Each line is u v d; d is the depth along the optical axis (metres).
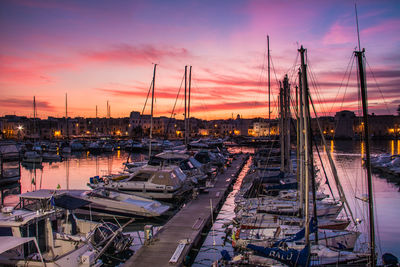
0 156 31.86
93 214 18.28
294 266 10.84
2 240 10.34
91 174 39.88
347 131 130.50
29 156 51.69
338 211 17.39
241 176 36.88
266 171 30.50
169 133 141.62
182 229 15.53
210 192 24.67
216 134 154.25
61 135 132.38
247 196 22.83
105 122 144.88
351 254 11.71
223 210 21.73
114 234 13.76
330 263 11.32
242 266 11.67
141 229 17.80
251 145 88.69
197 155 37.78
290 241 12.58
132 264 11.73
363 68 10.79
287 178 26.38
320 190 26.39
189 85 47.06
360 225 18.11
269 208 17.67
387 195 26.39
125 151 78.62
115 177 25.64
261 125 136.25
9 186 31.89
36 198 13.34
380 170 40.47
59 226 13.32
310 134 12.98
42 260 10.54
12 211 12.12
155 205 18.28
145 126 141.75
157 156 30.61
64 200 13.28
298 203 18.67
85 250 11.82
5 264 10.83
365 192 27.69
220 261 12.07
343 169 42.28
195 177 26.84
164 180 21.44
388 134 139.62
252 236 14.00
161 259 12.16
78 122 141.00
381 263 11.63
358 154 62.88
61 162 54.06
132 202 18.09
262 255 11.61
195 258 13.85
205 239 16.12
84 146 77.56
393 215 20.17
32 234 11.59
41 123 131.88
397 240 15.62
